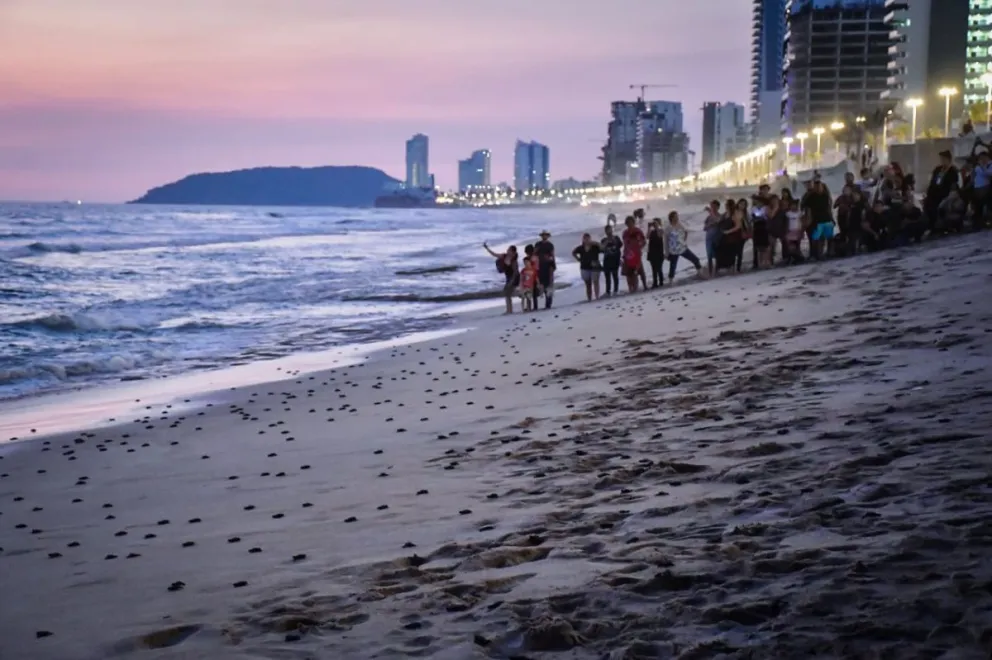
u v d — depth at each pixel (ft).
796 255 90.74
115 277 180.96
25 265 205.05
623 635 17.02
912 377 36.19
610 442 33.99
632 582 19.42
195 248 286.87
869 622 15.96
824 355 44.32
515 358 61.62
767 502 23.65
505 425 40.65
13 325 100.63
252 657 18.07
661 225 98.32
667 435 33.78
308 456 39.32
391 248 283.18
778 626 16.46
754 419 33.96
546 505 27.22
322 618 19.90
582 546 22.49
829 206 90.33
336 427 45.37
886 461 25.79
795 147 586.45
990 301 51.44
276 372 69.72
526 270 96.27
